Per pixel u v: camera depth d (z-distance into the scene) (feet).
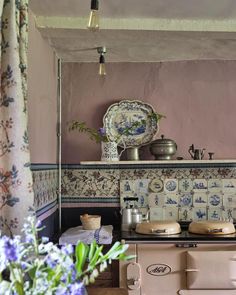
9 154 4.67
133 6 7.31
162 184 10.21
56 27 7.79
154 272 8.20
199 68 10.39
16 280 2.90
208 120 10.32
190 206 10.16
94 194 10.25
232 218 10.09
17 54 4.70
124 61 10.42
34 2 7.09
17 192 4.66
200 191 10.18
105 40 8.63
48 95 9.00
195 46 9.22
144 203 10.20
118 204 10.23
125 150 10.21
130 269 8.20
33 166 7.39
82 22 7.79
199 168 10.23
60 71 10.30
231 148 10.25
